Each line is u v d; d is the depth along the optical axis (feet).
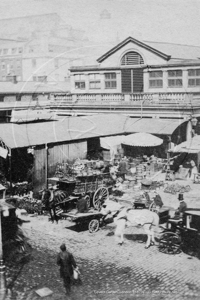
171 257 51.16
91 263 49.60
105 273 47.50
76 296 43.34
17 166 79.20
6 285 44.16
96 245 54.70
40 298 42.96
